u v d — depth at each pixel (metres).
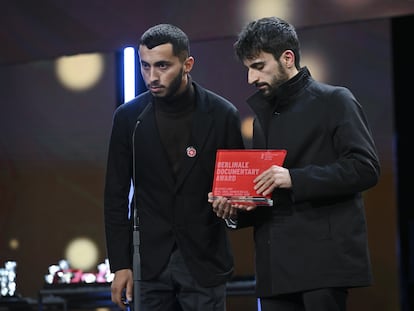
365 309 13.94
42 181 16.11
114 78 15.59
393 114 13.77
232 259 8.14
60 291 13.19
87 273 15.41
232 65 14.45
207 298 7.81
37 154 16.16
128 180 8.18
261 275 7.14
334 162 6.95
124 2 14.96
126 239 8.05
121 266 7.96
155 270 7.79
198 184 7.87
